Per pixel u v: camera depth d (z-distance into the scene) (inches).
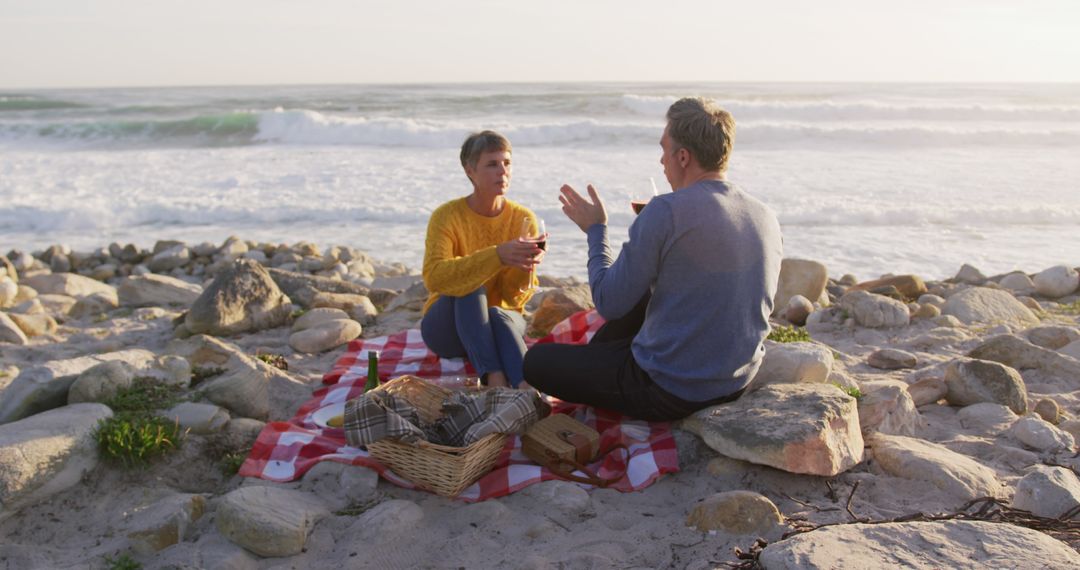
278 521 113.9
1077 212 467.5
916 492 123.9
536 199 513.0
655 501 126.3
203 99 1692.9
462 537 116.3
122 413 143.0
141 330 237.6
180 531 117.4
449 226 169.0
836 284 311.7
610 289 133.1
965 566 94.0
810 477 127.3
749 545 110.3
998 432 149.7
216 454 142.6
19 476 121.6
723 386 134.9
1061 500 112.6
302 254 362.9
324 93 2004.2
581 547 112.9
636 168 656.4
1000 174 627.2
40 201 505.0
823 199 515.5
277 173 629.0
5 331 220.8
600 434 144.6
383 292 264.2
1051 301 272.1
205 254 357.7
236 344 215.2
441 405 145.8
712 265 126.4
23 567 112.6
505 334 164.7
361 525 117.8
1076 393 171.0
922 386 165.0
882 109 1125.1
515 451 143.0
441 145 868.0
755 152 770.2
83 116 1267.2
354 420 128.4
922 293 271.7
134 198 518.6
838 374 160.1
